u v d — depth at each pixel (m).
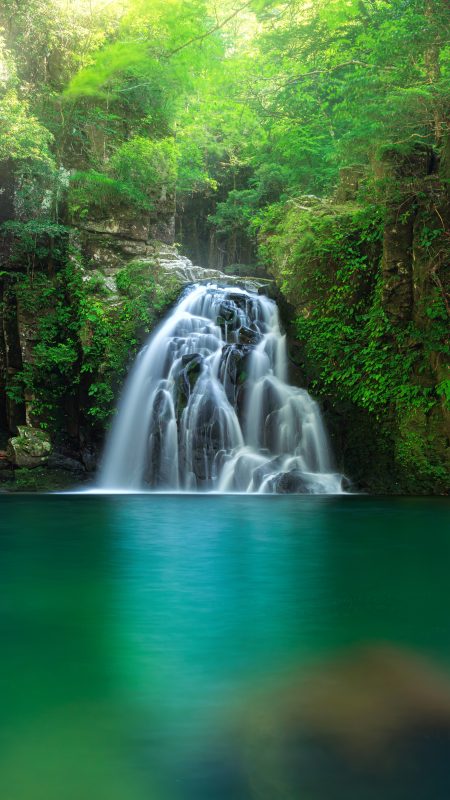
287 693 2.69
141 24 22.09
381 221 17.61
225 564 5.78
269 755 2.15
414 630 3.60
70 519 9.64
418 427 15.75
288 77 24.86
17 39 22.02
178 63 17.73
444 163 16.53
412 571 5.43
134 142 22.23
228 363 17.45
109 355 19.22
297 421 17.39
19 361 20.20
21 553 6.39
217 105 27.33
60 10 22.05
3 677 2.84
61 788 1.96
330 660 3.09
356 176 20.75
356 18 21.70
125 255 21.95
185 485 17.12
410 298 16.52
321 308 18.23
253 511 10.94
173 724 2.40
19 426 18.94
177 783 2.00
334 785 1.99
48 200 20.80
